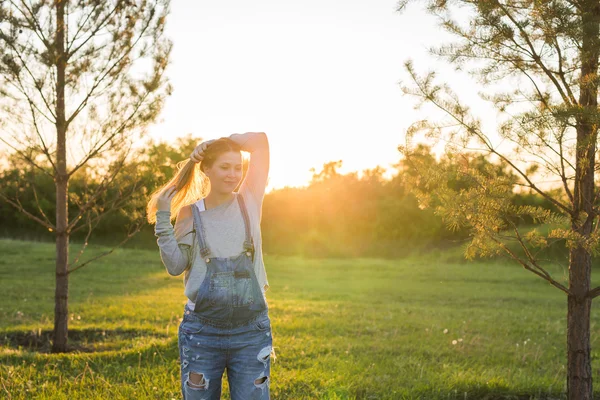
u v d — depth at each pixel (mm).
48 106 6762
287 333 8844
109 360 6301
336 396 5090
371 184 35125
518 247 23547
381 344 8047
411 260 27109
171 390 5066
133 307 12000
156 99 6953
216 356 2846
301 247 31172
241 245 2891
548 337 9234
